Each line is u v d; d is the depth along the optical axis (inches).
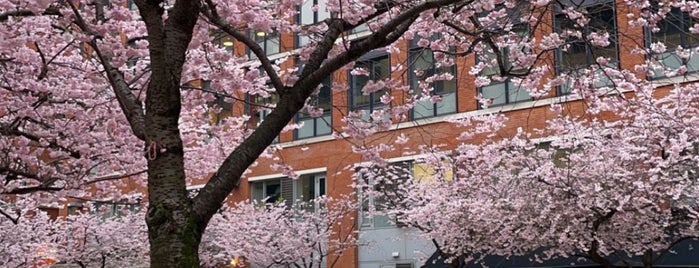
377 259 942.4
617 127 653.3
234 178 255.3
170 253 232.2
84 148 491.2
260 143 266.4
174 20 263.1
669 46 651.5
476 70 589.9
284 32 444.8
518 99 841.5
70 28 455.5
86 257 922.7
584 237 629.3
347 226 941.2
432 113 897.5
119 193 629.3
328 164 995.3
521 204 645.3
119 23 440.5
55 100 484.7
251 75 450.0
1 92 467.2
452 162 750.5
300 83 282.5
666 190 600.4
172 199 239.3
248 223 889.5
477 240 701.3
